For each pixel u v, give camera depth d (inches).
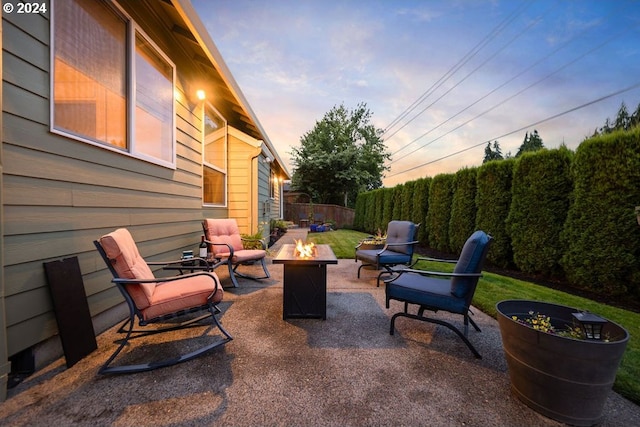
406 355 82.4
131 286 76.5
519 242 178.5
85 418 56.3
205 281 96.2
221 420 56.2
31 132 72.8
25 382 67.5
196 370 73.5
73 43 88.4
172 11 129.9
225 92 202.8
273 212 436.8
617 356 53.4
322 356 81.2
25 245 70.4
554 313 71.6
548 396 57.3
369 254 171.6
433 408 60.4
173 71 148.5
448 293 89.6
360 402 62.0
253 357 80.3
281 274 183.2
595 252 134.5
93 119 95.8
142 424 55.1
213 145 215.8
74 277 81.6
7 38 67.1
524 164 175.3
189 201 168.6
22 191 70.1
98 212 95.9
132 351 83.4
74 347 77.0
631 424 56.0
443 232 267.4
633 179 122.1
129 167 112.8
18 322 67.9
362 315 113.7
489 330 100.0
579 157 142.6
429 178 304.0
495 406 61.1
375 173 836.0
